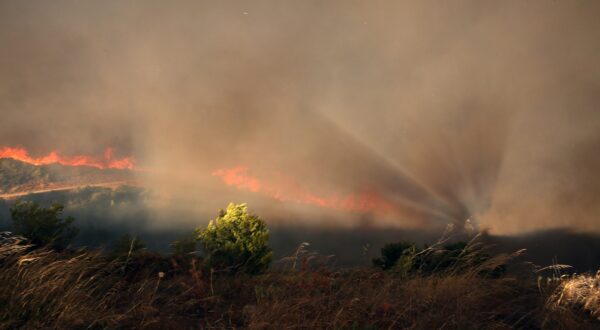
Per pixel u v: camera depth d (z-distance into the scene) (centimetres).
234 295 486
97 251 507
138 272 529
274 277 550
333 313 399
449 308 438
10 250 387
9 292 353
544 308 454
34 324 328
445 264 612
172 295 464
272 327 372
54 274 393
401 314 405
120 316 363
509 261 543
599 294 471
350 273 562
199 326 396
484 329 401
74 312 348
